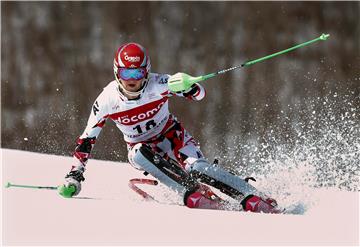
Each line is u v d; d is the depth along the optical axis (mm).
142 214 19000
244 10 71125
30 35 71438
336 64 67312
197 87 21094
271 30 70188
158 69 70062
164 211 19359
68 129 63125
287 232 17625
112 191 23891
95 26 71750
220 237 17188
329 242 17094
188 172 21594
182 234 17406
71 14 72062
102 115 21250
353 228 17953
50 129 63312
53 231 17703
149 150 21281
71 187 20875
